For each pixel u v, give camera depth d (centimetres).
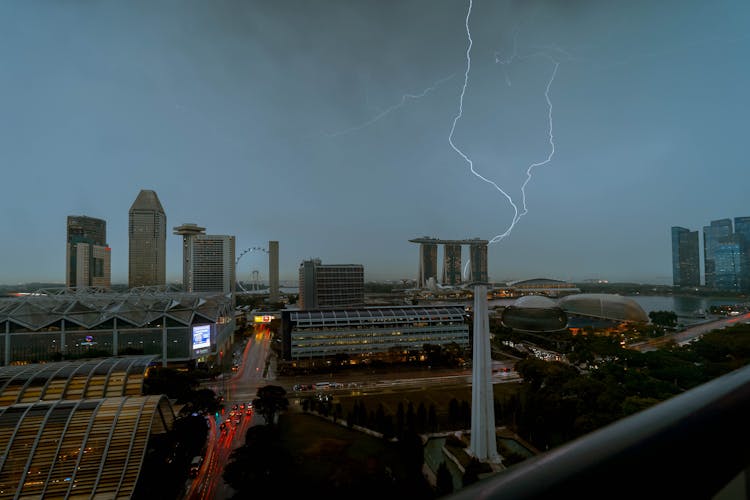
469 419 9431
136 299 17025
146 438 6456
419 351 15675
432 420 9144
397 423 9038
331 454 7950
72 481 5847
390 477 6806
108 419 6612
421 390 12150
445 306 17600
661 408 364
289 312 16112
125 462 6156
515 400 9800
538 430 8438
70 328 14562
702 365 13425
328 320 15650
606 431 334
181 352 14912
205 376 13300
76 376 8369
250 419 10150
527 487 252
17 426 6272
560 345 17938
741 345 15175
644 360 13388
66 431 6341
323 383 12875
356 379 13538
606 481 254
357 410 9306
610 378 10812
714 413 345
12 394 7762
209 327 15612
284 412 10412
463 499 261
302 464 7506
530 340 19850
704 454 302
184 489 7012
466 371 14438
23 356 13988
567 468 271
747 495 322
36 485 5766
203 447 8512
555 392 10300
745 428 349
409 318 16150
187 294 19712
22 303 15362
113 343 14575
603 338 18362
